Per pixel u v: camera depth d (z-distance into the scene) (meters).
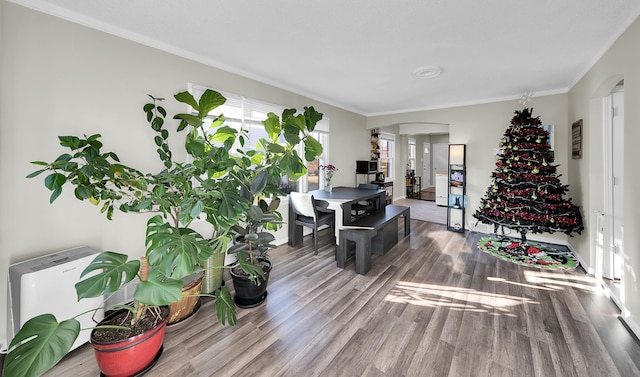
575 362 1.63
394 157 8.14
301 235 4.06
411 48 2.60
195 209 1.69
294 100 4.08
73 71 2.07
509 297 2.44
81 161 2.11
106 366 1.44
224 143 2.25
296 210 3.78
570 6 1.88
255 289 2.29
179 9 1.99
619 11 1.93
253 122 3.47
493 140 4.48
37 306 1.58
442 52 2.68
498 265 3.20
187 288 2.06
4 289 1.79
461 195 4.72
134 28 2.28
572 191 3.59
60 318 1.67
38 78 1.91
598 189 2.83
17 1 1.81
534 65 3.00
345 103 4.93
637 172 1.90
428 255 3.56
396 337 1.89
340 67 3.12
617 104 2.68
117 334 1.51
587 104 2.97
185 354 1.73
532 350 1.74
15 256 1.84
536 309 2.23
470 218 4.77
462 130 4.79
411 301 2.38
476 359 1.67
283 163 2.13
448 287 2.65
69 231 2.08
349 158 5.57
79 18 2.06
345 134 5.40
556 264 3.18
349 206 3.49
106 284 1.34
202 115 2.00
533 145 3.40
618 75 2.24
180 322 2.00
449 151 4.84
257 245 2.44
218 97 1.93
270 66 3.11
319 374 1.56
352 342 1.84
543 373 1.55
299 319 2.12
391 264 3.26
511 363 1.63
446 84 3.72
